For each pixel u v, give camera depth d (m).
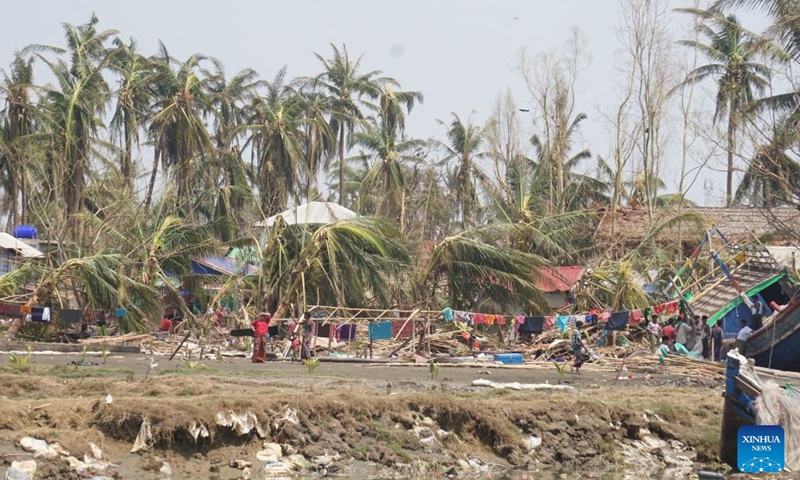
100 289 135.00
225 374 91.19
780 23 124.25
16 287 141.75
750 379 68.94
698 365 114.12
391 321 131.88
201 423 60.59
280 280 149.38
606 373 112.56
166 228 156.00
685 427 78.50
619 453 72.56
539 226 170.75
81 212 179.25
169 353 124.38
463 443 69.19
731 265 150.88
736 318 133.75
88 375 83.62
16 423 57.28
